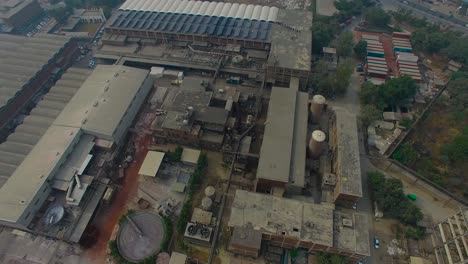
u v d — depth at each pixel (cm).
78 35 15812
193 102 11238
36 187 9088
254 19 14900
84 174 9944
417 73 13150
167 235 8831
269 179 8981
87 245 8906
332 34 14925
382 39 15438
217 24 14550
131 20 14862
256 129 11519
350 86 13225
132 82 12000
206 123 10756
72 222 9138
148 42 14700
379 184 9525
